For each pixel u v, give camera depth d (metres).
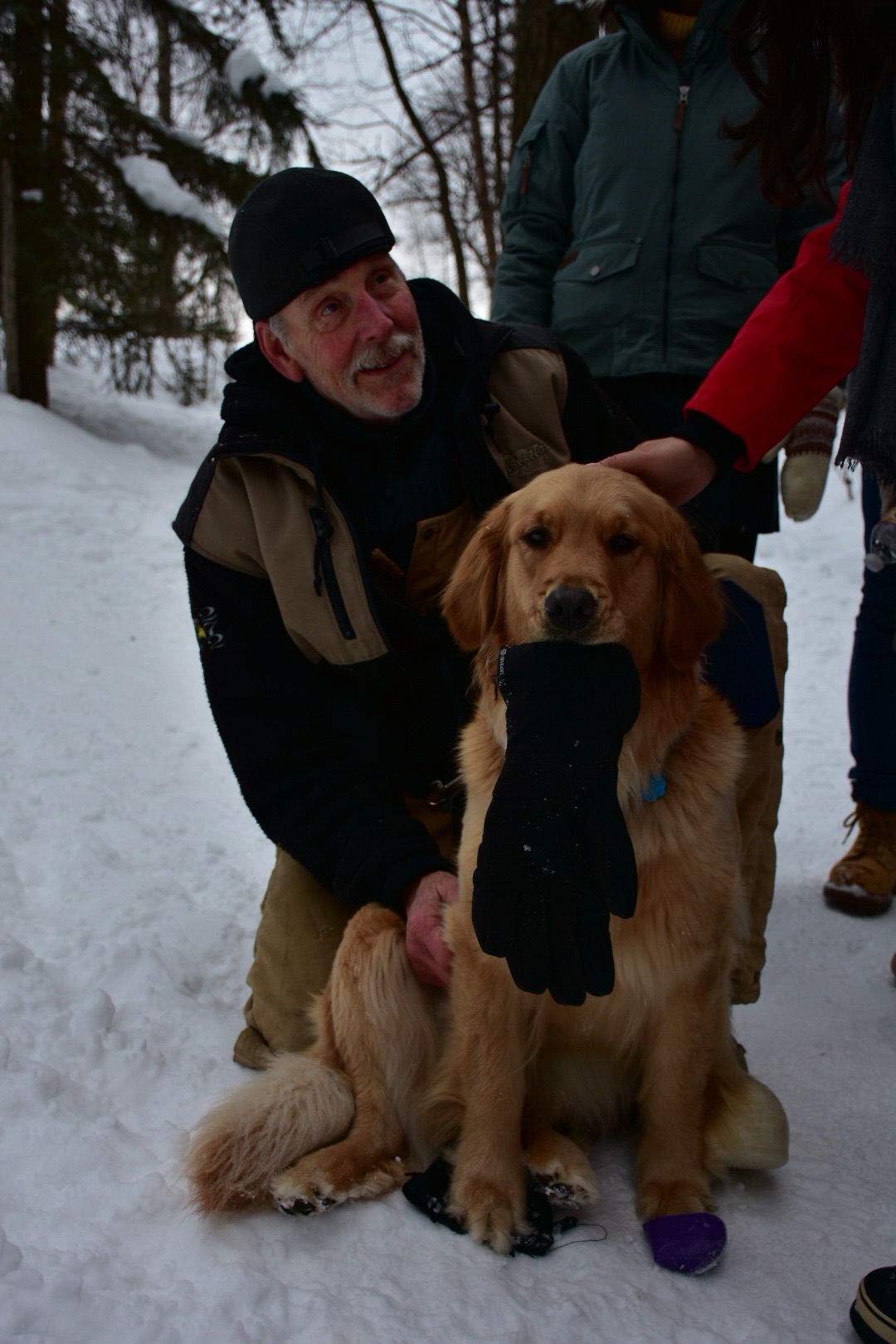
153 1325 1.48
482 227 13.51
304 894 2.41
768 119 1.90
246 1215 1.81
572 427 2.61
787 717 4.76
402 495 2.38
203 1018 2.47
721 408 2.07
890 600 2.96
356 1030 2.06
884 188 1.58
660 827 1.88
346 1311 1.55
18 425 9.61
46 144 11.17
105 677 4.84
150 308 11.45
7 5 10.33
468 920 1.92
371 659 2.31
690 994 1.90
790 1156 2.04
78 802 3.52
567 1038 2.07
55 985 2.43
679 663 1.92
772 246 3.33
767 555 7.10
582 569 1.80
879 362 1.60
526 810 1.64
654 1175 1.90
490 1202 1.80
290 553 2.31
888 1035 2.49
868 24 1.54
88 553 6.72
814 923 3.10
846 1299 1.64
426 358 2.46
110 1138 1.95
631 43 3.33
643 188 3.27
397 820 2.29
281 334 2.30
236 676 2.44
